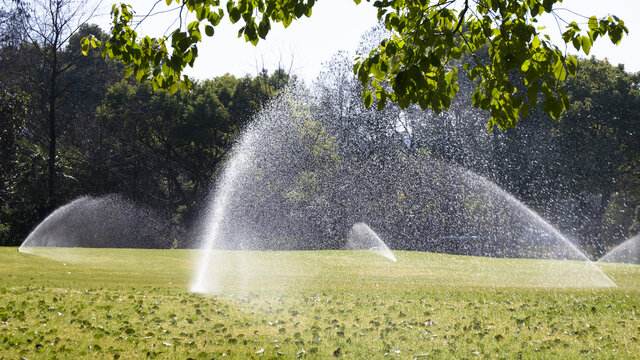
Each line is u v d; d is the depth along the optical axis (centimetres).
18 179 3466
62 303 958
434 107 553
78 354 630
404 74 510
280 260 1989
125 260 1869
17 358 599
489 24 573
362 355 662
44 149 3756
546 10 516
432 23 553
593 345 739
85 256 1948
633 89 4278
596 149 3984
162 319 849
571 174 3838
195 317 869
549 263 2048
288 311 952
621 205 4725
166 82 600
